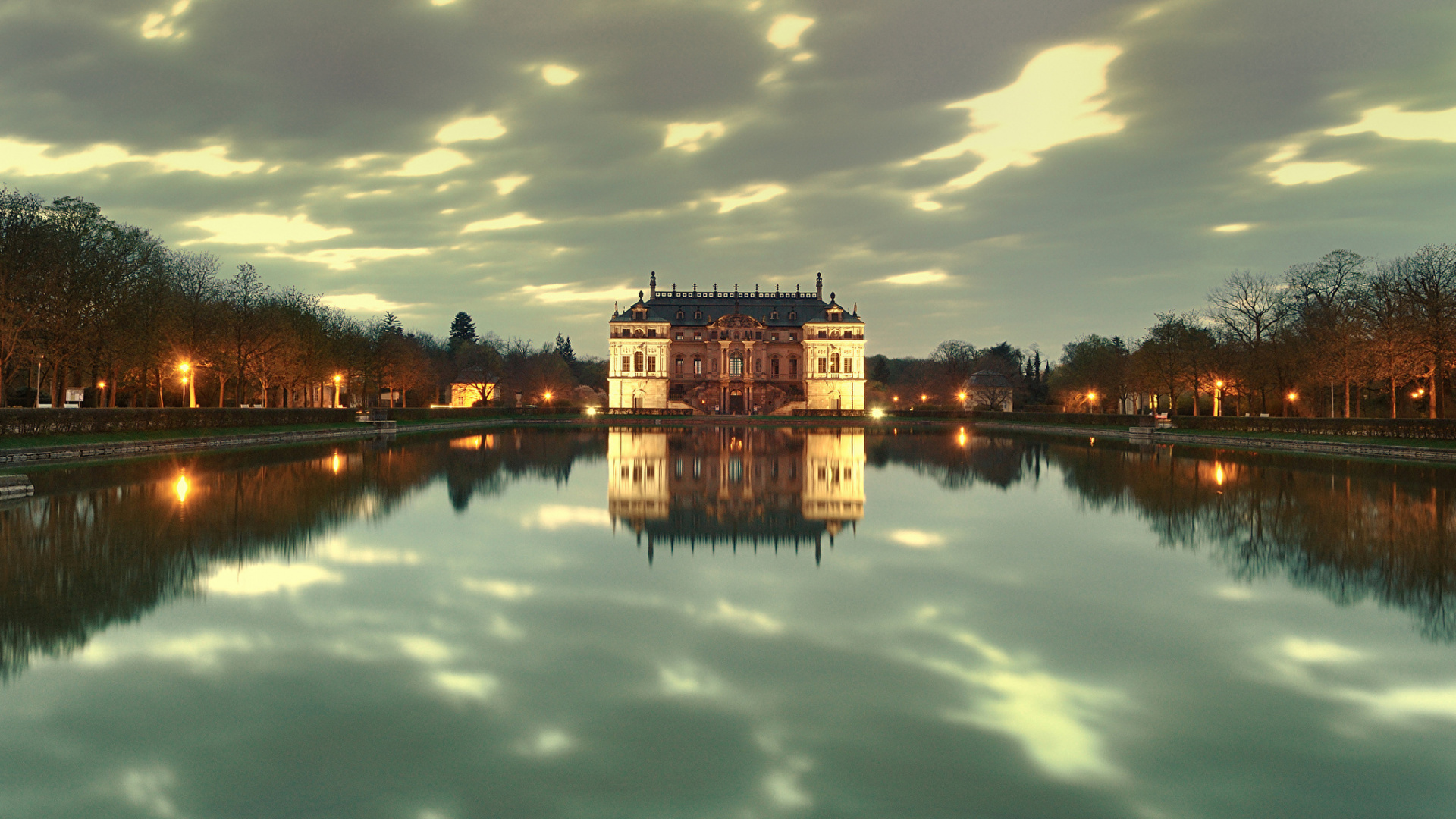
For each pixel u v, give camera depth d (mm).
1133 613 22250
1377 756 14094
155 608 21781
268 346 104875
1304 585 25156
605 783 13070
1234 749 14312
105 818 11992
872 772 13477
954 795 12789
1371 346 85688
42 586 23750
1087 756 14102
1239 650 19266
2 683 16688
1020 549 30969
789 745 14430
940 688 16969
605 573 26578
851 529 35406
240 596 23047
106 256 82562
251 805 12398
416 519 36594
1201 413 161000
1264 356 108438
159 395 104375
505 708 15852
